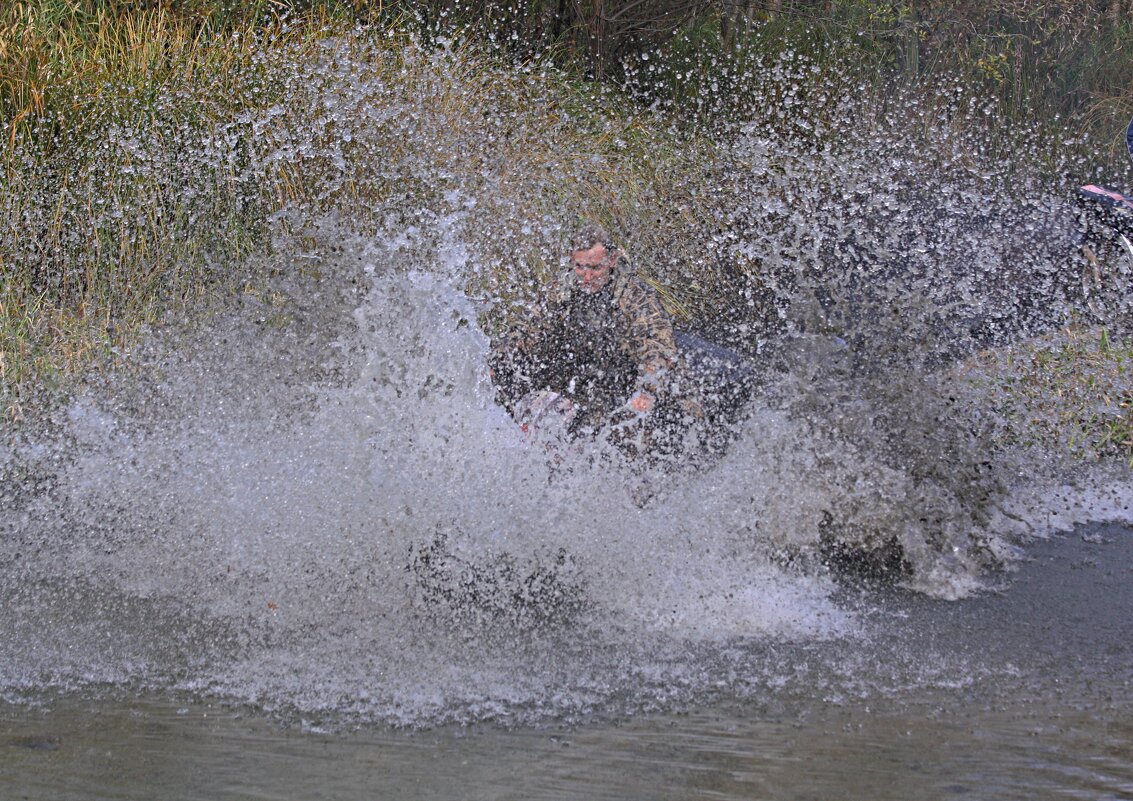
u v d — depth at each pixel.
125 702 4.34
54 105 10.95
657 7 15.03
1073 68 18.48
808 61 15.39
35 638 5.05
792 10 16.16
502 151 11.44
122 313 9.64
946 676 4.65
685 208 11.60
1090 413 8.48
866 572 6.04
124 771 3.71
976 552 6.23
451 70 12.20
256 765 3.77
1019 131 16.36
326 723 4.16
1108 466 7.94
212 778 3.66
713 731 4.07
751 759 3.83
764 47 15.54
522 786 3.61
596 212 11.22
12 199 10.27
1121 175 15.98
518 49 14.09
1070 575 6.07
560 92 13.20
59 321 9.56
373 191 10.79
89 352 9.17
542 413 6.44
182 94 11.09
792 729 4.10
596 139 12.34
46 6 11.80
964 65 17.28
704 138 13.10
